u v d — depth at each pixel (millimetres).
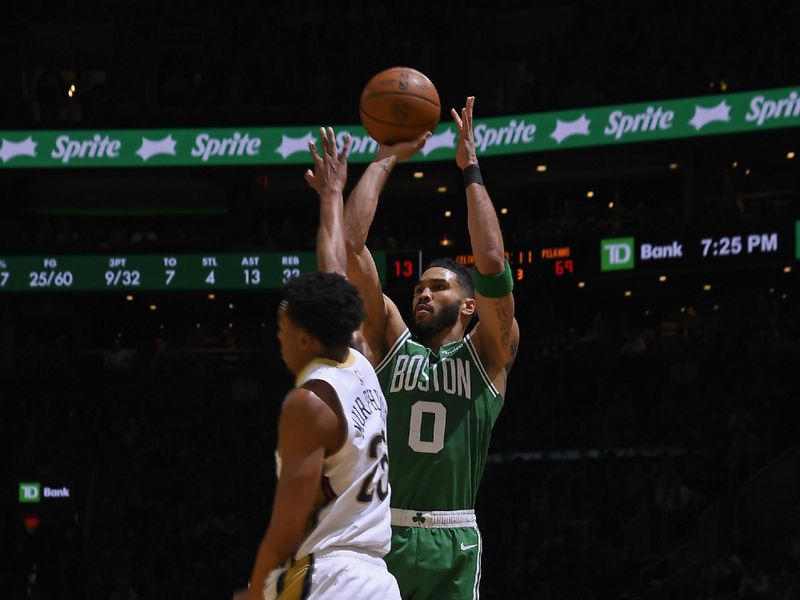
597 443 21875
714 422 21188
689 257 21406
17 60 27656
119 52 27109
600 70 24938
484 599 18500
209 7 27172
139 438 24031
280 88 25875
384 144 5488
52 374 25328
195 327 29109
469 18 26766
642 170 25875
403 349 5336
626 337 24953
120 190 28344
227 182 26000
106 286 23891
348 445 3955
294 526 3832
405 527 5141
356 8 27016
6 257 24047
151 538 21250
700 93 21953
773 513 19453
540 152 23188
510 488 20719
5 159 24297
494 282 5160
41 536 21281
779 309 24875
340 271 4598
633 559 18125
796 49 22484
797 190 24969
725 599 17000
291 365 4156
